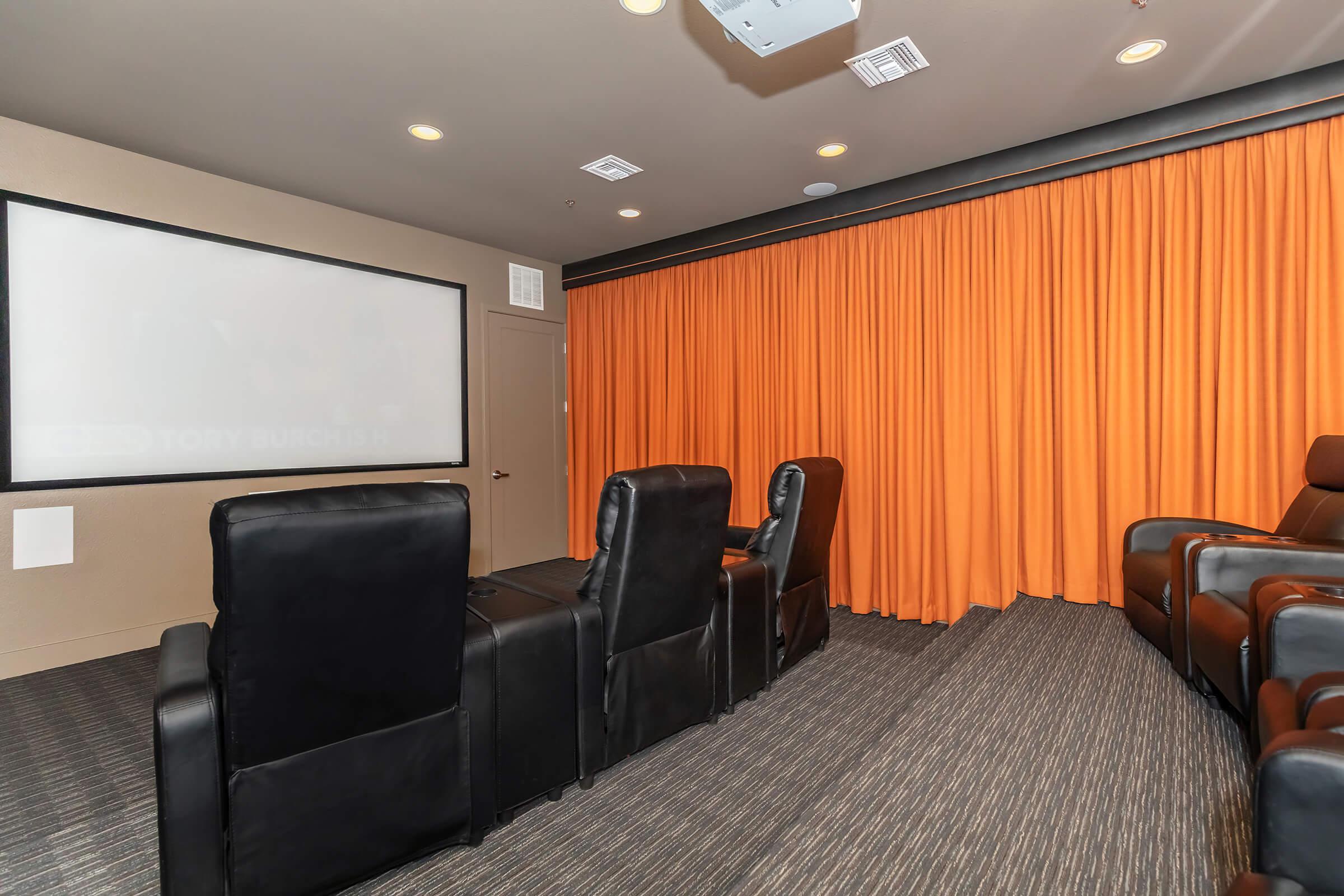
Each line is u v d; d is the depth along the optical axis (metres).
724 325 4.61
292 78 2.58
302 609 1.22
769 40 1.73
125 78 2.56
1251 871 0.87
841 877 1.28
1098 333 3.18
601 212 4.23
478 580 2.21
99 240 3.14
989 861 1.32
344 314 4.09
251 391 3.67
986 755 1.74
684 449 4.85
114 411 3.20
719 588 2.36
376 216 4.25
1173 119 2.89
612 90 2.71
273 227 3.76
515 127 3.02
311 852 1.35
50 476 3.01
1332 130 2.61
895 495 3.82
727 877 1.56
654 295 5.00
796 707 2.53
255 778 1.28
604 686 1.95
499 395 5.06
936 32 2.33
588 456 5.50
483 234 4.68
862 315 3.93
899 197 3.70
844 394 4.01
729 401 4.57
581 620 1.87
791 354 4.27
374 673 1.37
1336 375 2.60
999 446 3.41
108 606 3.19
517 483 5.20
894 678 2.82
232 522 1.12
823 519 2.92
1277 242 2.74
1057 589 3.35
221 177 3.55
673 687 2.13
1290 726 1.17
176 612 3.40
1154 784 1.58
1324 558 1.88
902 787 1.60
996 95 2.79
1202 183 2.89
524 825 1.77
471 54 2.43
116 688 2.79
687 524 1.98
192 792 1.24
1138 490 3.07
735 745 2.22
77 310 3.08
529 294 5.31
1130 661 2.40
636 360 5.14
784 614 2.73
